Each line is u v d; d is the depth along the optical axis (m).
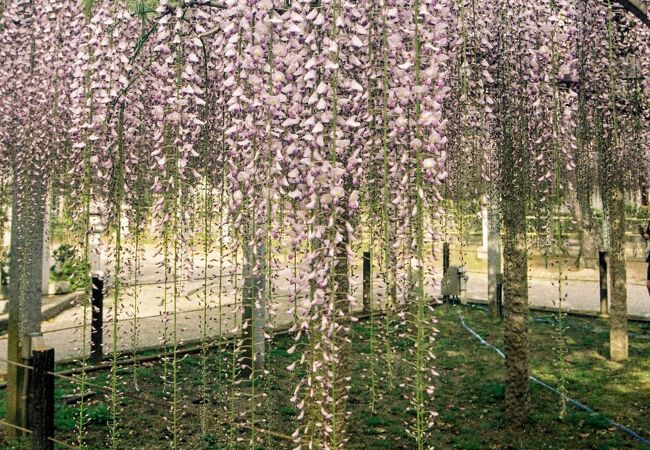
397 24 1.92
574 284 9.69
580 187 5.02
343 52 1.92
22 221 3.55
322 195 1.70
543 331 6.37
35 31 3.20
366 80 2.03
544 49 2.57
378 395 4.24
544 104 2.73
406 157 1.83
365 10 1.88
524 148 3.13
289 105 1.89
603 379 4.65
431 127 1.80
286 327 5.88
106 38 2.46
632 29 3.52
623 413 3.91
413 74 1.88
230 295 2.77
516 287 3.67
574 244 11.72
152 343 5.46
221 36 2.07
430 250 1.93
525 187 3.47
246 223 2.23
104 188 2.78
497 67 2.97
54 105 3.13
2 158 3.58
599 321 6.88
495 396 4.25
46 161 3.34
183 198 2.48
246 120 1.88
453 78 2.63
